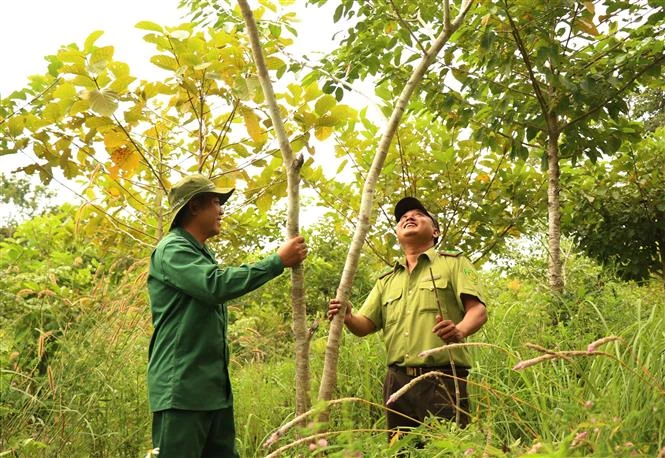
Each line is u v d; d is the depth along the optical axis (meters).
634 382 2.96
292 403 4.94
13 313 5.28
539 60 4.81
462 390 3.60
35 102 5.23
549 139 5.54
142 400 4.41
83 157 5.18
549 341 4.38
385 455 2.45
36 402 4.16
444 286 3.71
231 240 6.46
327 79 5.05
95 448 4.11
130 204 5.72
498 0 4.77
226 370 3.33
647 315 4.86
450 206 6.58
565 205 7.01
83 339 4.36
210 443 3.33
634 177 7.09
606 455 1.84
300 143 4.97
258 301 8.95
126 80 4.54
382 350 4.96
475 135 5.55
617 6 4.98
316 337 5.79
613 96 5.17
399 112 3.42
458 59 5.47
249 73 4.77
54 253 6.25
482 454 2.07
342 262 8.58
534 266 7.06
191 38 4.64
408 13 5.00
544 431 2.89
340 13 5.00
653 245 7.27
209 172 5.27
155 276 3.23
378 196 6.56
